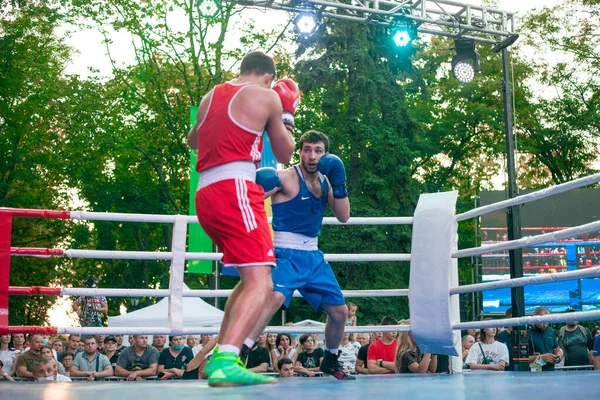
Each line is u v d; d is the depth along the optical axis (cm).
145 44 2184
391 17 1024
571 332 879
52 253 426
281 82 345
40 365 639
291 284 386
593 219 1866
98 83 2269
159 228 2578
